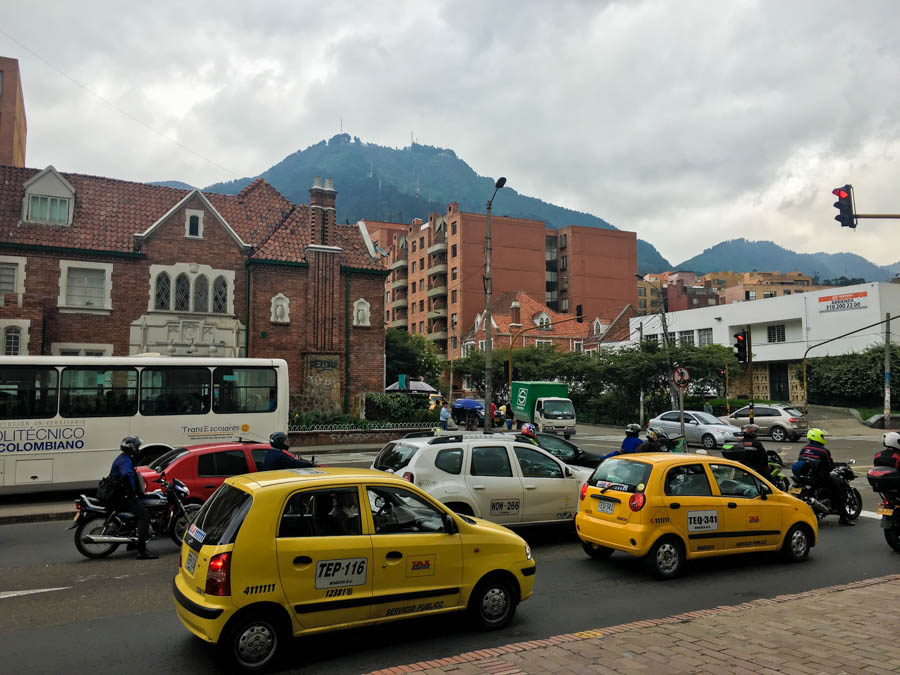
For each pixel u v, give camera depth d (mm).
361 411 30594
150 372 16031
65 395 15133
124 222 28000
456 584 6000
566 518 10391
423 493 6094
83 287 26453
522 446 10375
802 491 11945
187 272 28016
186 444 16172
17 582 8172
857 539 10695
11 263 25344
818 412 41531
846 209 14789
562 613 6797
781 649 5262
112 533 9500
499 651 5254
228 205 31359
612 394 45688
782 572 8570
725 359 40375
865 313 41562
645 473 8391
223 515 5418
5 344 24016
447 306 84938
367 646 5812
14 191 26656
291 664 5395
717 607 6820
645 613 6809
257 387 17109
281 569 5199
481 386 58500
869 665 4922
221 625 4969
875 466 10078
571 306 88750
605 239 91312
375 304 31875
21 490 16953
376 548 5613
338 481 5680
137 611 6965
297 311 29938
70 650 5777
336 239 31312
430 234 89188
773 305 47469
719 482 8742
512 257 84062
